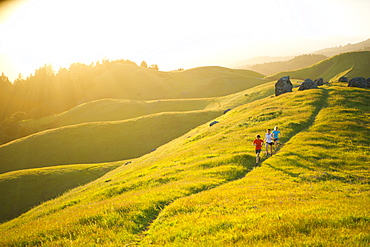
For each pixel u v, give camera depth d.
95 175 54.78
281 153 23.69
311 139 26.77
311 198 12.84
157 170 27.41
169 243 9.26
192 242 8.80
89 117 127.44
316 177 17.34
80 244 10.16
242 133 35.28
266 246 7.55
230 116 58.03
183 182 19.55
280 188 15.27
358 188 14.75
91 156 79.62
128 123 92.94
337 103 41.59
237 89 181.50
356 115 34.12
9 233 14.11
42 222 15.17
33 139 88.12
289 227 8.66
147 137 84.81
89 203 20.06
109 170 56.91
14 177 53.50
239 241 8.24
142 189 20.59
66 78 186.38
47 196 48.00
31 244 11.00
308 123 33.84
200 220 10.97
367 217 8.88
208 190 17.02
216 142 34.44
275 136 26.41
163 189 17.88
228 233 9.05
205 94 176.75
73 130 90.75
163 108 126.62
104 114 127.56
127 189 21.75
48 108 171.00
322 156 21.78
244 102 109.38
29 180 52.47
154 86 193.12
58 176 54.00
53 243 10.55
